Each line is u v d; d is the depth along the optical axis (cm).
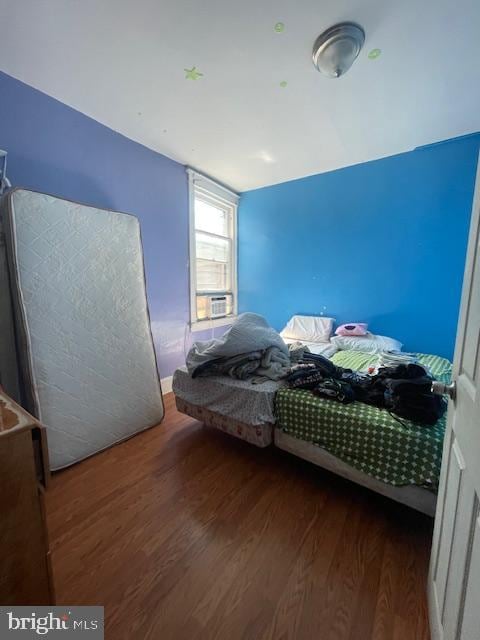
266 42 146
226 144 251
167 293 288
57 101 189
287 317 364
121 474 163
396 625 90
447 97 188
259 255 373
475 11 128
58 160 193
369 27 137
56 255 168
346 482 156
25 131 176
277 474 163
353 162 291
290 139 243
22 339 153
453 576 70
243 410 166
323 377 168
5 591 67
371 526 128
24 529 69
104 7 126
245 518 132
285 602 97
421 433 120
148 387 218
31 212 158
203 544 118
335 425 138
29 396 154
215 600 97
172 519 131
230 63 159
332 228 318
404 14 130
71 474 163
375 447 127
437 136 240
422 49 149
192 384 194
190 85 177
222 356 184
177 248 294
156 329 279
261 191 360
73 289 176
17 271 151
